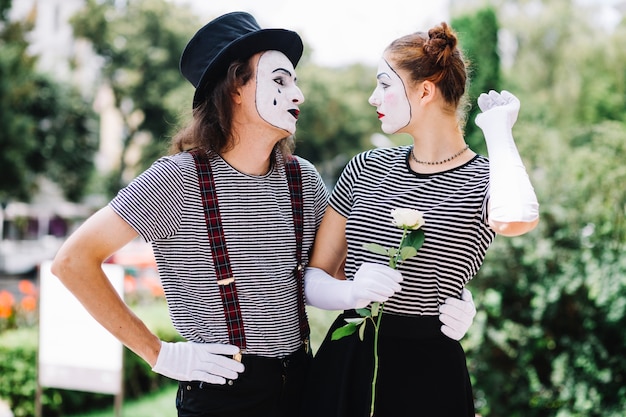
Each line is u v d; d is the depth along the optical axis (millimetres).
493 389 4457
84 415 5648
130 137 22812
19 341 5527
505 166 1864
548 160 4859
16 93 17297
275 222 2178
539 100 13961
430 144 2080
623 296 4086
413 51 2068
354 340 2051
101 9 21703
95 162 23250
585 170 4566
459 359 2035
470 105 2240
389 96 2090
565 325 4449
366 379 1995
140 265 11297
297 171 2291
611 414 4141
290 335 2170
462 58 2115
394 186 2094
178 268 2115
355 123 24391
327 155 24453
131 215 2008
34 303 6434
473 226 1991
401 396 1976
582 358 4254
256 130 2182
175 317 2135
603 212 4398
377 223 2061
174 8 21984
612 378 4195
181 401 2158
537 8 15938
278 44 2240
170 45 21781
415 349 1998
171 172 2064
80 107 21906
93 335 4516
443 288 2004
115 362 4477
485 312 4453
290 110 2199
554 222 4492
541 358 4523
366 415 1961
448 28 2088
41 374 4594
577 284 4230
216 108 2184
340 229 2232
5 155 17031
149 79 21703
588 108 13836
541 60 15383
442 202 2010
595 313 4293
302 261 2236
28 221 22891
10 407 5438
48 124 21234
